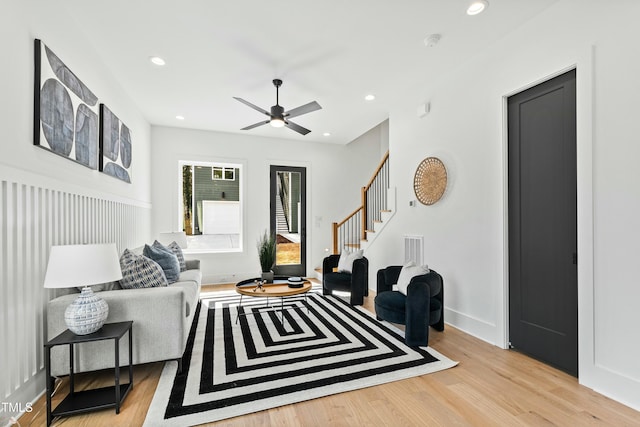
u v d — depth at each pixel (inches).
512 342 111.1
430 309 118.0
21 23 72.6
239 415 72.4
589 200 85.0
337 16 98.0
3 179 66.1
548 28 96.1
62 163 91.2
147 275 103.5
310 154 254.7
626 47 77.6
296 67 131.0
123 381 87.4
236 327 131.6
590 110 84.7
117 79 140.3
